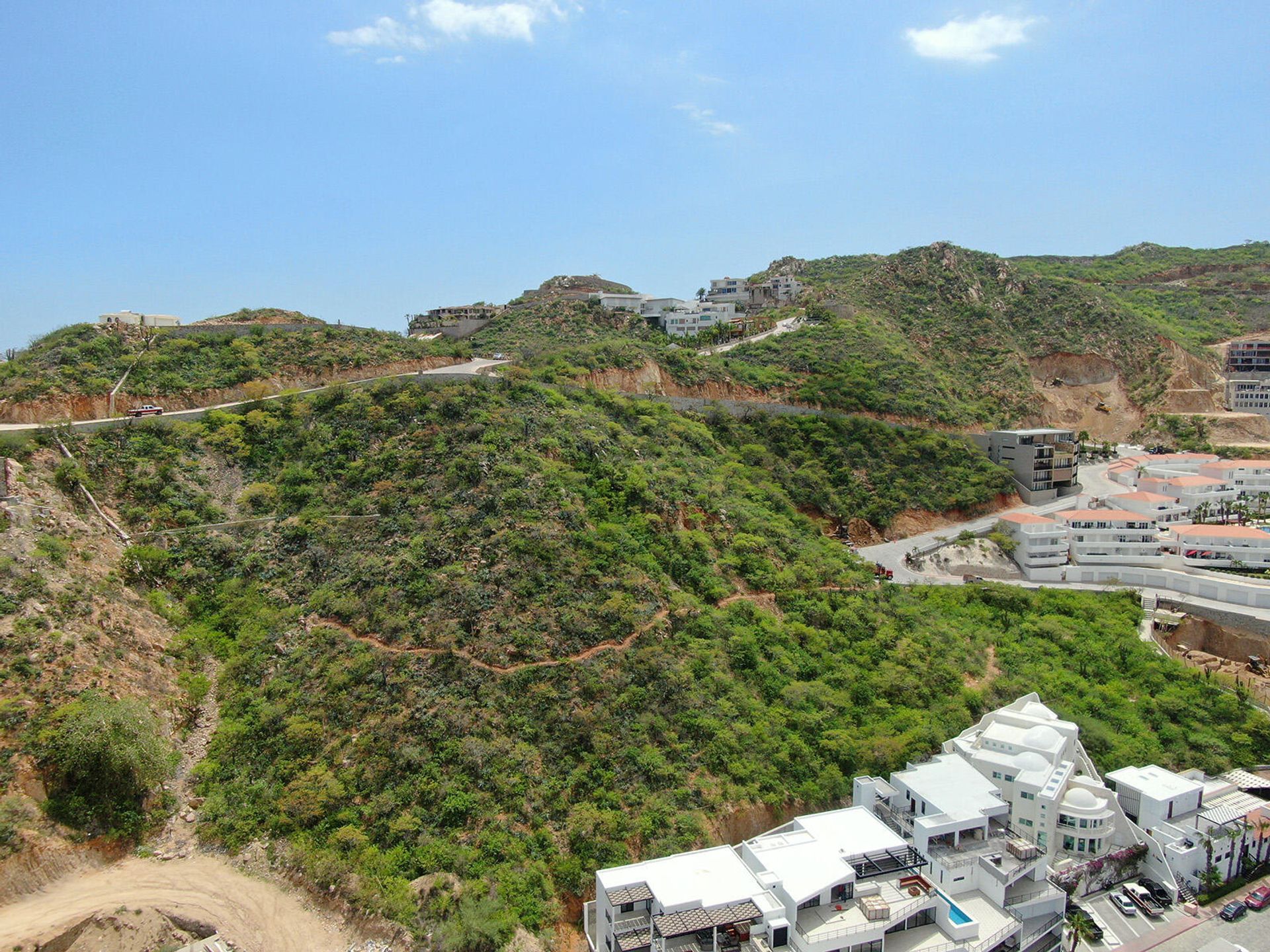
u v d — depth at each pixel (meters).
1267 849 72.00
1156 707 86.88
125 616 71.31
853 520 122.31
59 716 59.91
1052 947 60.38
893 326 185.12
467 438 91.69
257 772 64.56
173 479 85.94
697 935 51.88
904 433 140.50
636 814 63.03
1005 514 130.50
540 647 72.19
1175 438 175.25
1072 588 111.81
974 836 62.78
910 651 87.06
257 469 91.19
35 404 89.12
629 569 80.94
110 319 116.69
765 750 70.44
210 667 72.88
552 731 67.25
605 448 97.25
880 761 72.00
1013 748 73.00
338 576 78.44
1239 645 100.50
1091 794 69.38
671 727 70.19
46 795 57.62
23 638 63.03
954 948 54.66
